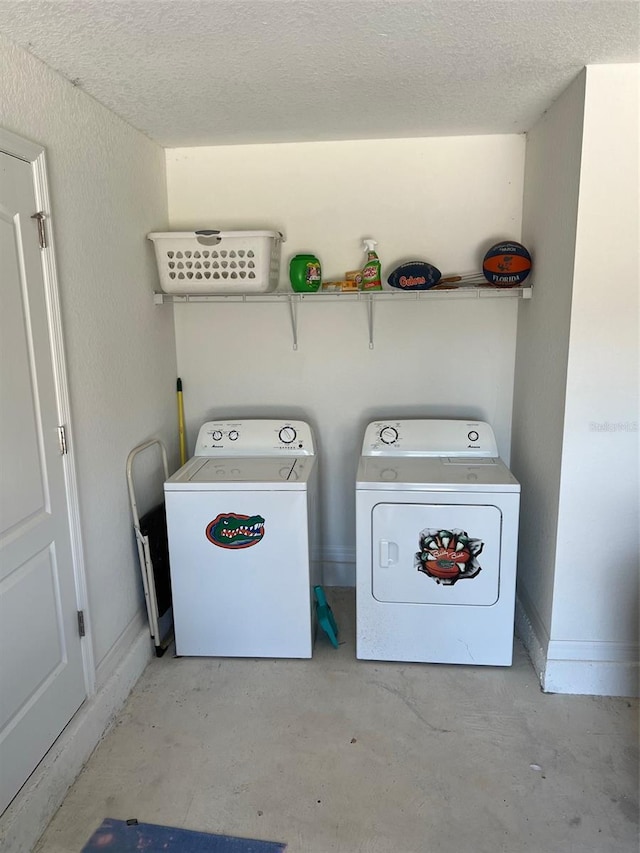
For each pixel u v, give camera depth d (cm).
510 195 279
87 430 215
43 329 184
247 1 148
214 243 260
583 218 204
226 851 172
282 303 298
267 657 261
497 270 258
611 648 232
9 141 165
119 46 173
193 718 227
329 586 323
